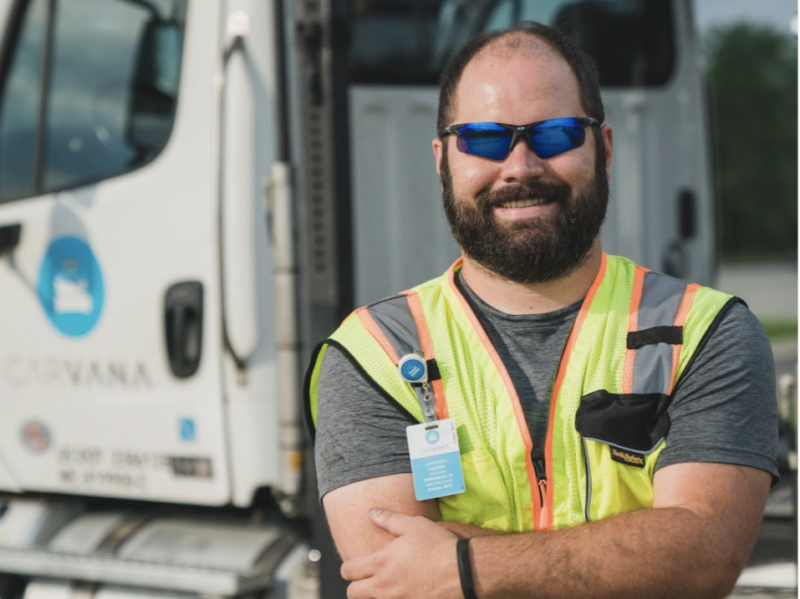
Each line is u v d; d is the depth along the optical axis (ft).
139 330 10.36
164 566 10.14
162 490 10.32
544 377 5.72
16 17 11.33
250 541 10.36
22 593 11.05
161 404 10.27
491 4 12.73
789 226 73.26
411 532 5.48
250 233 9.84
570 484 5.58
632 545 5.19
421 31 12.26
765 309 42.80
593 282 5.90
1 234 11.05
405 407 5.77
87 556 10.55
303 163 9.55
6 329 11.15
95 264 10.60
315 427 6.18
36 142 11.11
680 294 5.82
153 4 10.45
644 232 13.37
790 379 10.39
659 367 5.58
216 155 9.95
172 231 10.17
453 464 5.60
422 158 12.21
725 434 5.43
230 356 9.91
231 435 9.95
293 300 9.77
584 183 5.77
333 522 5.83
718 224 14.70
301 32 9.48
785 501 9.66
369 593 5.50
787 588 9.03
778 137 73.31
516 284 5.85
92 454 10.69
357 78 11.93
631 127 13.33
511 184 5.72
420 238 12.16
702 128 14.23
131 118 10.53
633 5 13.51
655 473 5.50
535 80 5.77
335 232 9.43
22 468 11.14
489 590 5.26
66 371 10.82
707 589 5.21
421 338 5.93
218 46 10.02
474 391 5.75
